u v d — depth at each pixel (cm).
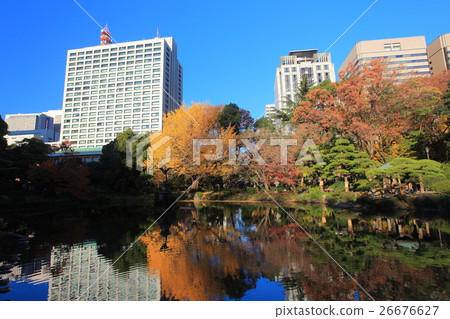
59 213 1778
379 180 1639
